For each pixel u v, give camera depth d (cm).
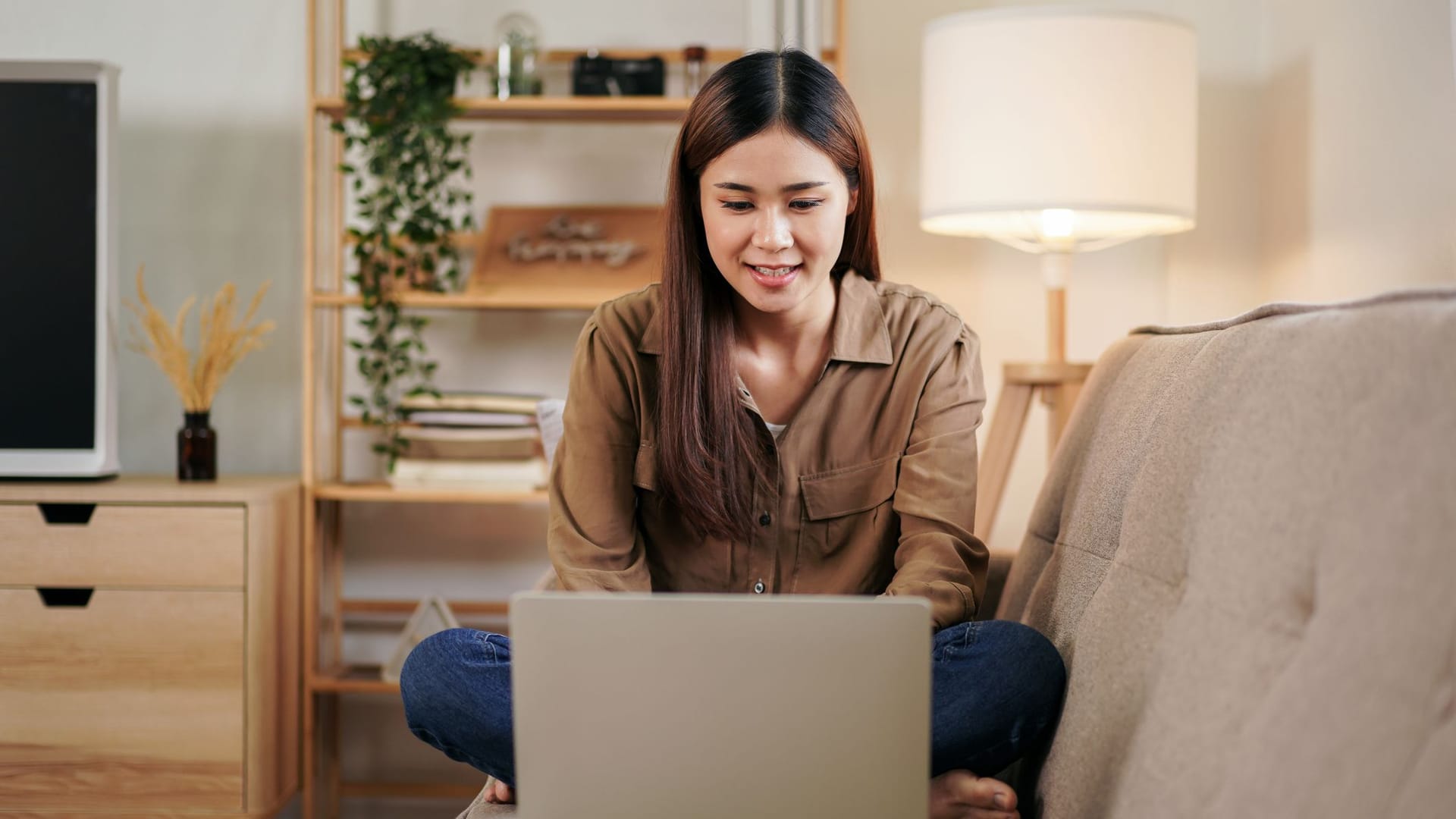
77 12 258
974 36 200
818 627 88
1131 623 106
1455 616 67
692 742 89
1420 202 181
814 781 89
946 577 125
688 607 88
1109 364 144
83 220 233
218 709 220
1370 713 70
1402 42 186
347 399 247
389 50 228
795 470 139
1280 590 84
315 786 256
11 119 233
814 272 125
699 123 125
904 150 253
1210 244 243
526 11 256
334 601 254
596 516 137
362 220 256
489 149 255
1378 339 84
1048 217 213
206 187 258
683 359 133
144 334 259
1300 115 224
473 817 122
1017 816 110
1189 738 87
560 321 258
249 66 257
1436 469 72
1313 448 86
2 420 231
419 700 121
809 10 246
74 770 220
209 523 220
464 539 259
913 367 140
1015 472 258
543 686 90
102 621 220
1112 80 195
